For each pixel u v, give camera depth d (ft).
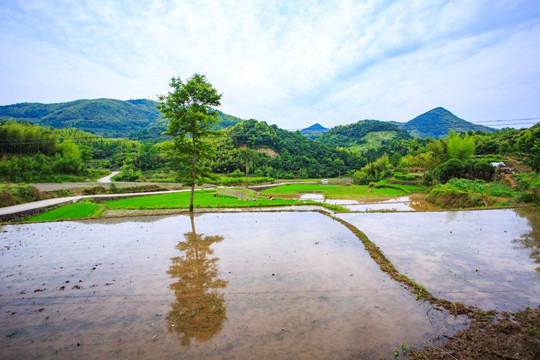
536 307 23.18
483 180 131.23
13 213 68.74
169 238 46.16
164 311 23.54
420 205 110.42
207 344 19.12
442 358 17.33
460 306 23.18
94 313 23.47
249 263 33.96
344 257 35.53
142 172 280.92
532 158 110.73
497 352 17.72
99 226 55.93
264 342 19.20
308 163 415.03
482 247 38.96
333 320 21.70
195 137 75.36
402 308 23.31
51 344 19.57
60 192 113.80
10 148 174.70
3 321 22.52
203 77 71.05
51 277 30.73
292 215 65.36
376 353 17.89
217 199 114.52
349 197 145.28
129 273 31.55
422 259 34.53
